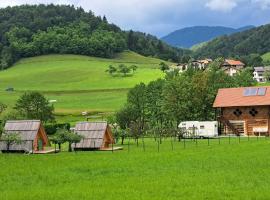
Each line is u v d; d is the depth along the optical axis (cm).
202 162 4541
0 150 7119
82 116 14238
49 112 11056
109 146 7731
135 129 8556
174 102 11181
